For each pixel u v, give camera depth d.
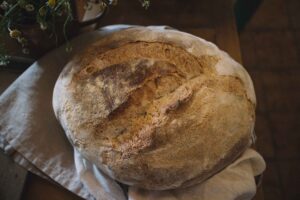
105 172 0.40
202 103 0.39
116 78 0.41
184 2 0.61
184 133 0.38
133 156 0.37
